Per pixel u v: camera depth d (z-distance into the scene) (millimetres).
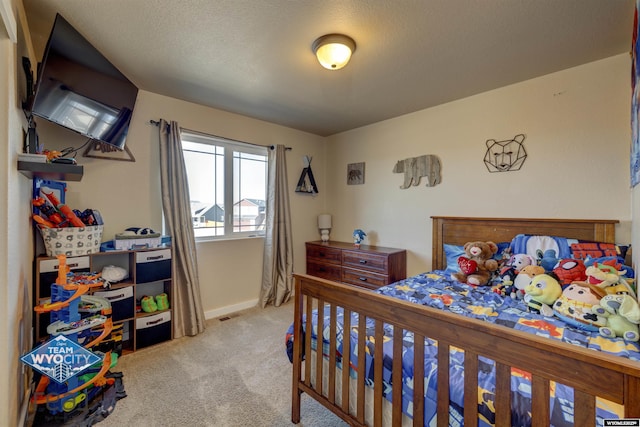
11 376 1203
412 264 3168
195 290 2645
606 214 2027
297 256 3789
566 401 857
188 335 2553
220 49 1886
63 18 1445
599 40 1790
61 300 1506
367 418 1221
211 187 3062
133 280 2254
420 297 1870
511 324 1456
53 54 1398
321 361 1386
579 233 2109
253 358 2166
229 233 3219
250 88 2496
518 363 765
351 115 3221
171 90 2537
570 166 2176
